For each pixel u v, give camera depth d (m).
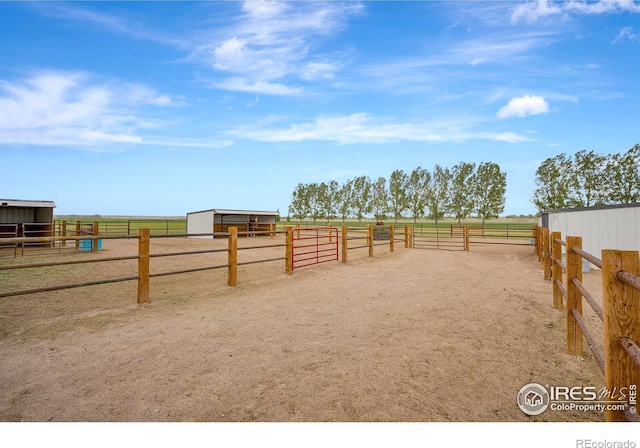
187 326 4.36
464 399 2.60
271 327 4.34
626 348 1.81
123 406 2.49
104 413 2.41
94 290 6.64
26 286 7.07
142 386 2.78
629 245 9.16
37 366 3.15
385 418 2.36
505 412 2.43
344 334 4.08
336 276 8.32
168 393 2.67
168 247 17.17
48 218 16.97
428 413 2.42
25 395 2.64
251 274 8.64
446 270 9.34
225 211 23.66
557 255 5.20
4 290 6.64
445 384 2.84
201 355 3.42
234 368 3.12
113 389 2.73
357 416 2.38
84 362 3.24
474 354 3.47
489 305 5.48
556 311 5.12
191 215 24.91
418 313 5.01
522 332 4.16
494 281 7.66
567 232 10.12
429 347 3.66
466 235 15.10
